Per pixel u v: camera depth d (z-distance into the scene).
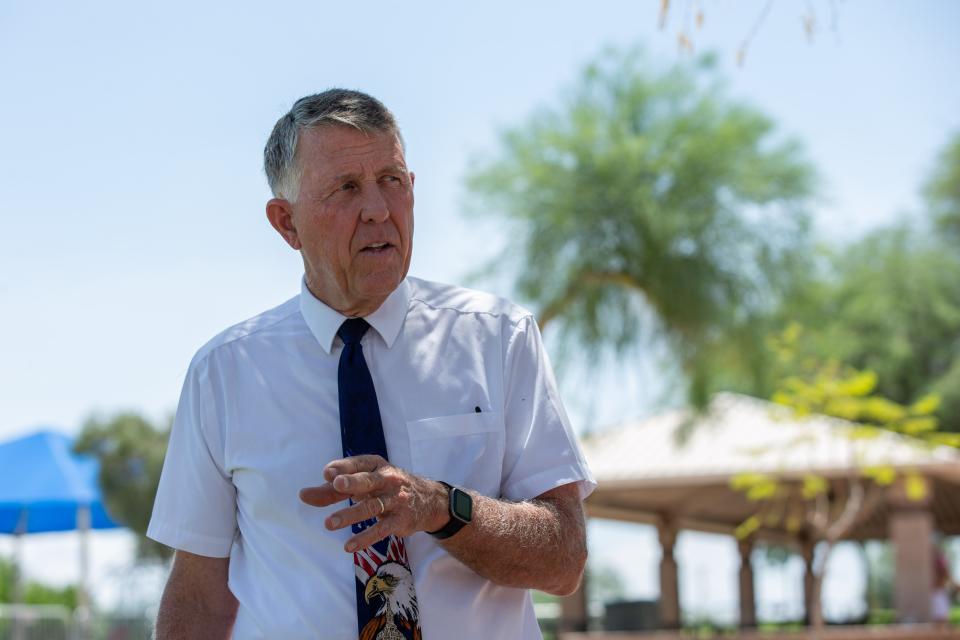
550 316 14.98
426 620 2.22
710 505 16.75
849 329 26.31
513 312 2.50
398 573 2.20
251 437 2.38
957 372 25.84
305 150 2.34
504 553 2.13
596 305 14.87
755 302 14.88
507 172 14.84
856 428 11.84
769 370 15.20
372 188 2.32
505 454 2.39
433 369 2.39
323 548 2.29
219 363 2.46
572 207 14.62
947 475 12.36
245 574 2.41
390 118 2.38
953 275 28.02
